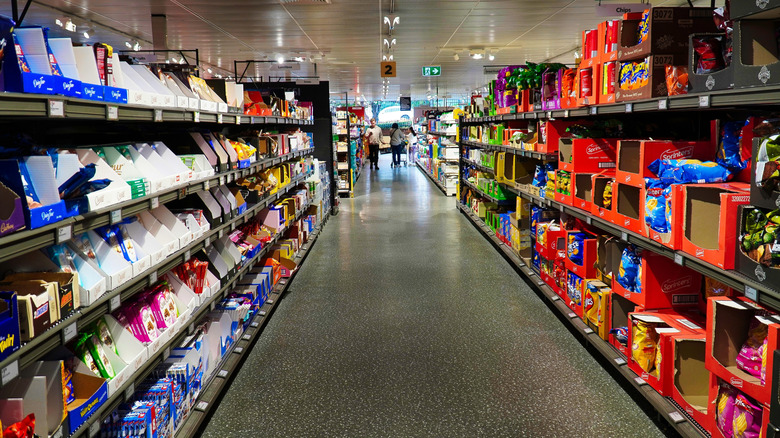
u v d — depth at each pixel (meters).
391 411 2.87
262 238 4.57
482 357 3.54
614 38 3.19
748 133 2.30
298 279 5.59
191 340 2.85
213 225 3.33
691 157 2.72
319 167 8.81
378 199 12.20
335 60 15.14
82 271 1.94
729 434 2.02
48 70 1.74
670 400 2.51
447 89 26.50
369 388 3.14
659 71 2.76
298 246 6.33
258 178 4.77
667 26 2.75
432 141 16.98
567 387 3.09
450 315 4.39
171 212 2.97
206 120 3.18
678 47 2.76
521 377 3.23
